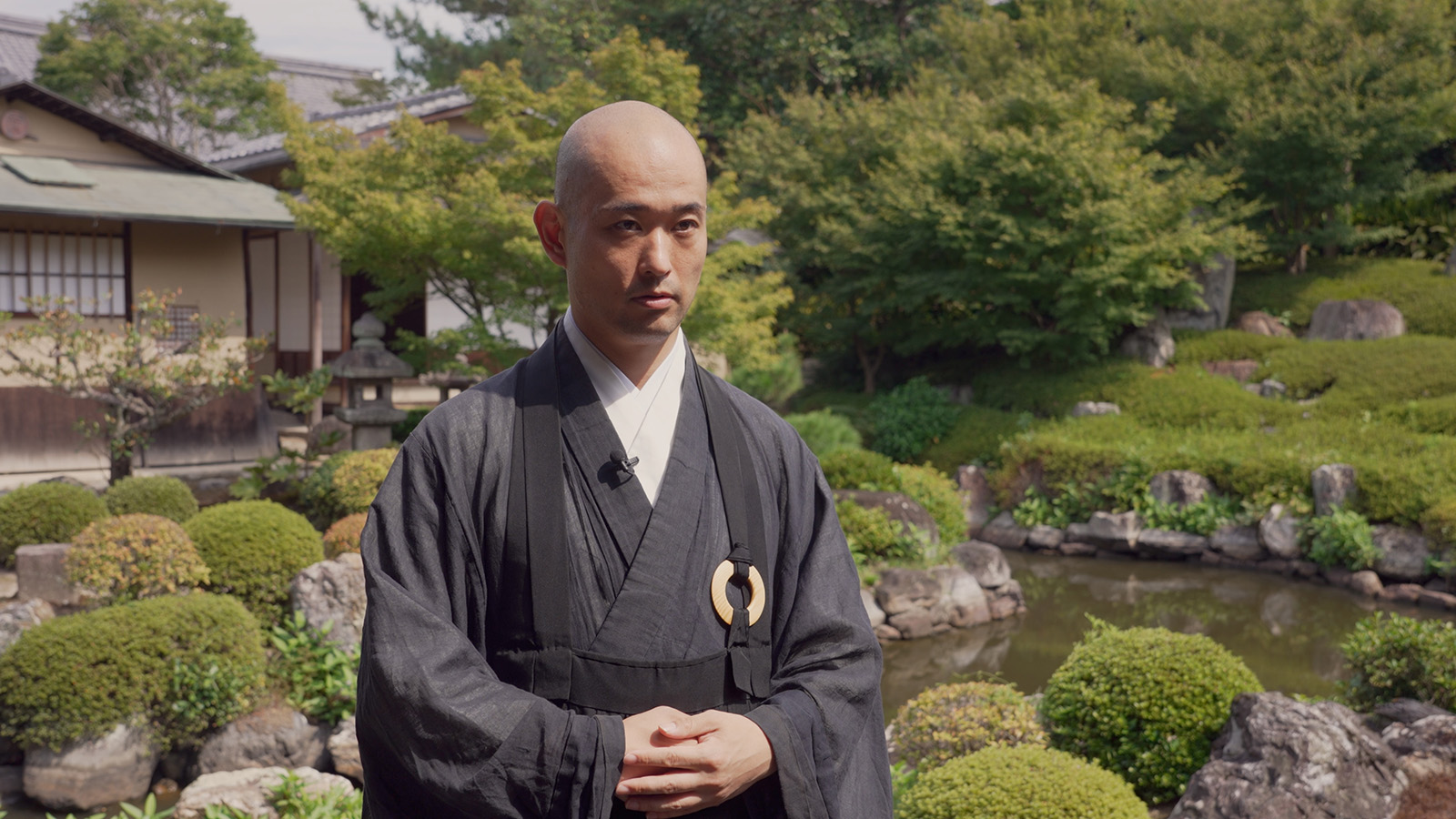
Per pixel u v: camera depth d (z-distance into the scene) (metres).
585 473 1.28
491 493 1.27
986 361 15.42
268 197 11.20
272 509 5.97
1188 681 4.11
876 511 8.41
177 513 7.17
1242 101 16.05
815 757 1.26
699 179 1.27
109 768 4.52
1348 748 3.52
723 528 1.32
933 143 14.69
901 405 13.96
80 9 19.20
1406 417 11.55
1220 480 10.56
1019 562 10.45
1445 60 15.62
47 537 6.49
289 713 4.93
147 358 9.49
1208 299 15.23
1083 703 4.30
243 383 8.64
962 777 3.36
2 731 4.53
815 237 15.48
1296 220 17.20
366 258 9.55
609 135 1.24
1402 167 16.11
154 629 4.80
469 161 9.47
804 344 17.56
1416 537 9.09
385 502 1.28
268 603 5.61
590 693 1.21
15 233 9.56
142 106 20.67
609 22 19.83
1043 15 19.94
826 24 19.22
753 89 19.72
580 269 1.26
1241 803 3.38
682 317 1.29
